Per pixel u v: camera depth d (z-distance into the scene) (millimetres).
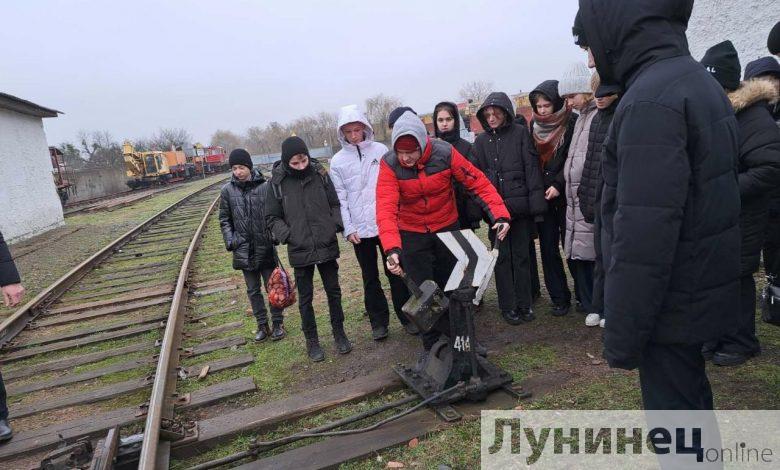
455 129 4344
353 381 3555
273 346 4516
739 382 2996
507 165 4156
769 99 2791
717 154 1676
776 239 3137
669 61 1729
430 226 3674
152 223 14094
